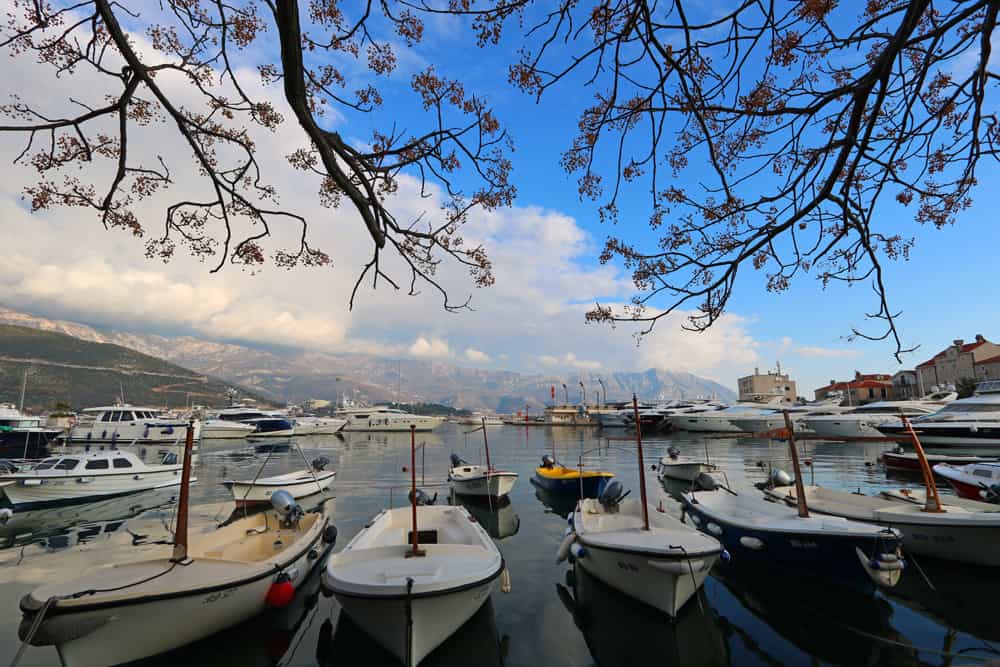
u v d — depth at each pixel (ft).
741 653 23.27
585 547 30.48
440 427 326.03
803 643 24.02
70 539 44.21
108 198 12.48
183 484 25.71
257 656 23.80
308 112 10.14
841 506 40.32
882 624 25.64
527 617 27.45
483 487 60.70
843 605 28.17
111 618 20.68
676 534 29.89
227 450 142.61
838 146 10.60
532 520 52.24
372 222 12.39
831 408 171.73
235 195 13.85
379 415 248.73
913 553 34.27
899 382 248.52
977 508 38.09
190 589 22.12
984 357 202.28
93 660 20.84
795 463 34.22
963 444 96.27
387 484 76.48
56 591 20.77
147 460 113.80
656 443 157.17
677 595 25.91
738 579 32.45
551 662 22.94
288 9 8.55
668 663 22.62
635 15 9.92
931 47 9.92
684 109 11.09
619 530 31.19
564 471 72.23
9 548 41.37
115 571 23.48
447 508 40.37
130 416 155.12
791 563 31.37
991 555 30.73
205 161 13.34
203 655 23.75
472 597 24.00
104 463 63.16
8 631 25.57
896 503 39.34
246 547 32.81
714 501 42.50
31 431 111.65
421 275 15.33
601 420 267.80
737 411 196.75
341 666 23.00
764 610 27.81
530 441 182.50
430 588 22.33
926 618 26.14
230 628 25.17
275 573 26.73
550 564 36.63
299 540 31.63
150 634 21.85
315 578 33.86
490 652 23.80
